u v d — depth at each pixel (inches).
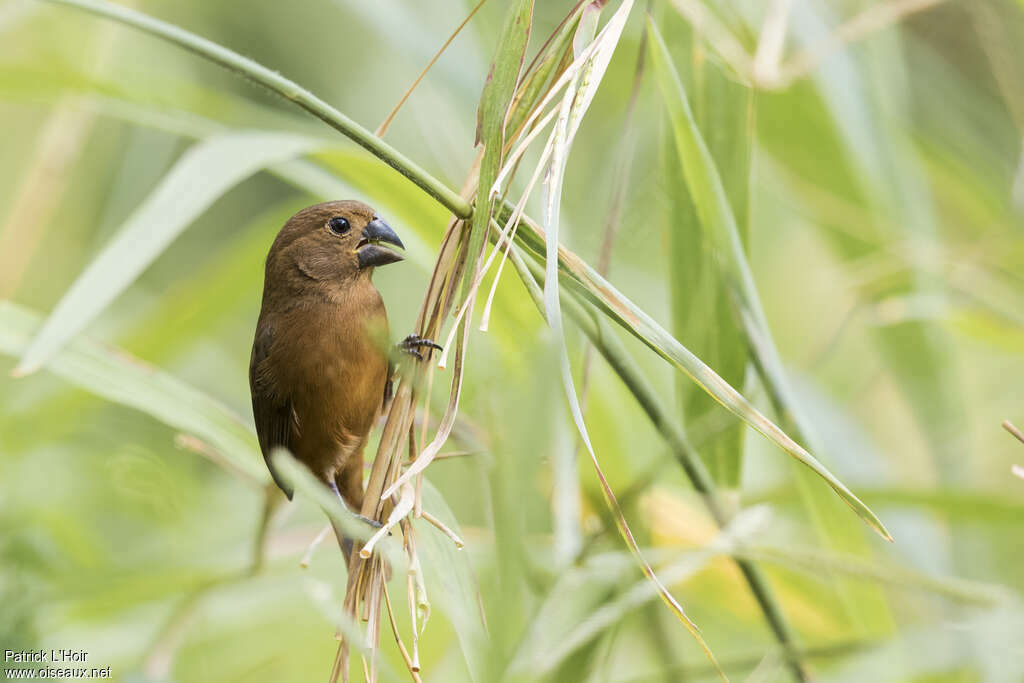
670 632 301.3
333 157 278.7
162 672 274.2
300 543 302.0
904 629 289.0
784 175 358.3
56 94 336.2
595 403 280.7
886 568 241.3
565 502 244.2
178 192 259.4
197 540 353.7
